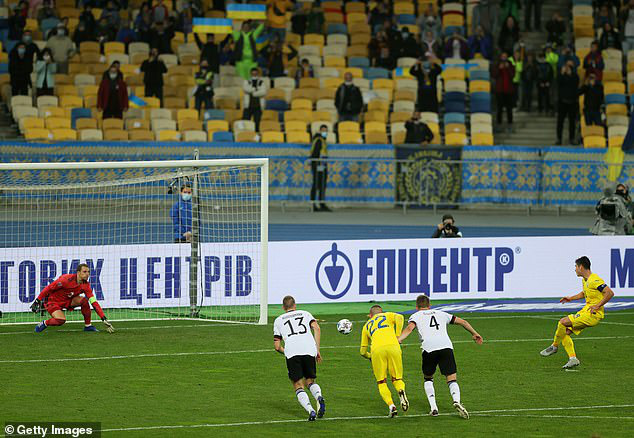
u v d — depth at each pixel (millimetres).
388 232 62406
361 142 73438
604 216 54938
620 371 32781
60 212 59062
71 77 78188
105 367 32312
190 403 27656
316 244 45000
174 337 37969
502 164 69625
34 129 70812
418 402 28453
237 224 60781
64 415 25844
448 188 69938
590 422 25906
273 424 25469
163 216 59000
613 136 72750
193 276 42875
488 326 41500
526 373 32438
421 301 27312
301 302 44812
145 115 74500
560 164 69812
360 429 25078
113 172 65562
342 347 36562
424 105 76500
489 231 63188
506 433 24703
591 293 33250
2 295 41656
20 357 33719
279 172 69500
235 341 37281
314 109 78188
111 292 42750
